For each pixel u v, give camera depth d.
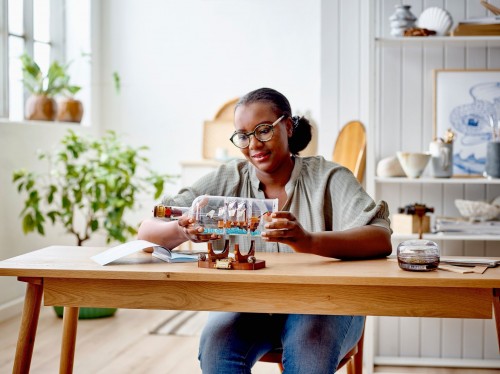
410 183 3.55
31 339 1.81
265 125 1.99
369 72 3.28
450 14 3.41
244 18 5.12
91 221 4.17
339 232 1.87
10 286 4.17
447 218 3.35
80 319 4.20
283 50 5.08
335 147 3.69
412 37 3.26
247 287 1.70
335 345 1.80
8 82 4.44
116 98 5.31
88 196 4.65
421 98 3.53
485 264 1.81
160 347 3.61
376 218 1.98
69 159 4.77
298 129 2.16
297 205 2.10
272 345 1.98
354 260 1.91
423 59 3.52
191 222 1.79
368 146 3.28
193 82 5.21
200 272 1.67
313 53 5.04
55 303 1.77
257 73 5.12
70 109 4.71
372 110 3.28
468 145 3.48
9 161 4.11
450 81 3.48
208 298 1.71
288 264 1.83
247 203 1.81
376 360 3.46
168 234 1.95
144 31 5.26
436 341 3.51
